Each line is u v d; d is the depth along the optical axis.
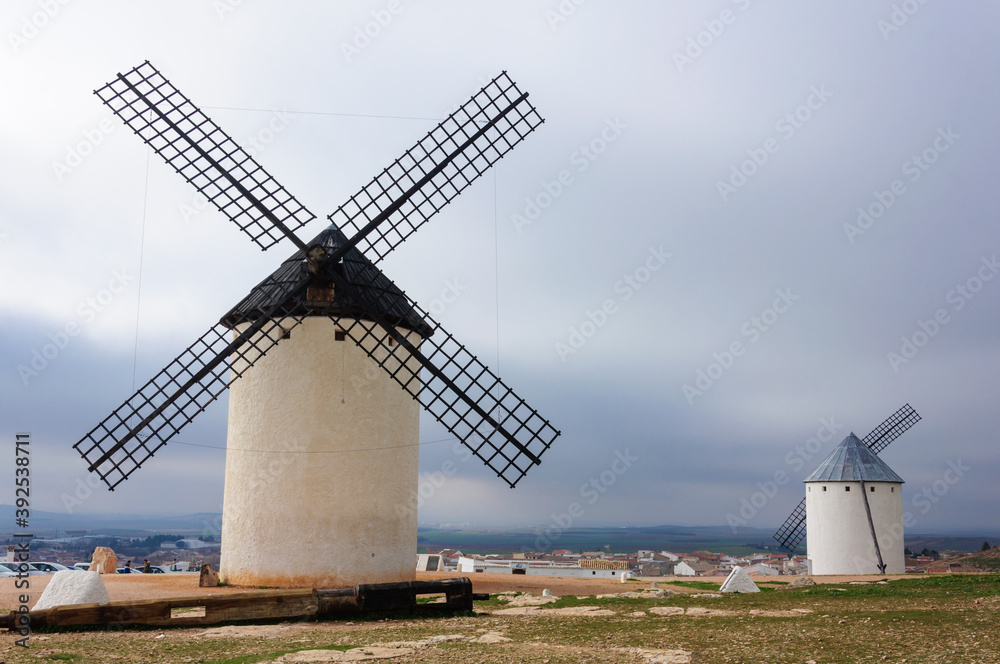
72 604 14.98
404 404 23.81
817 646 11.90
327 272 22.80
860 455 42.56
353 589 16.17
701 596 20.44
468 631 14.20
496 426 23.72
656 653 11.59
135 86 24.42
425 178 25.25
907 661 10.54
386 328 23.14
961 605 15.95
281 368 22.88
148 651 12.11
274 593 15.73
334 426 22.67
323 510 22.31
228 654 11.81
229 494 23.27
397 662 11.08
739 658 11.17
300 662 11.15
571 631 14.09
